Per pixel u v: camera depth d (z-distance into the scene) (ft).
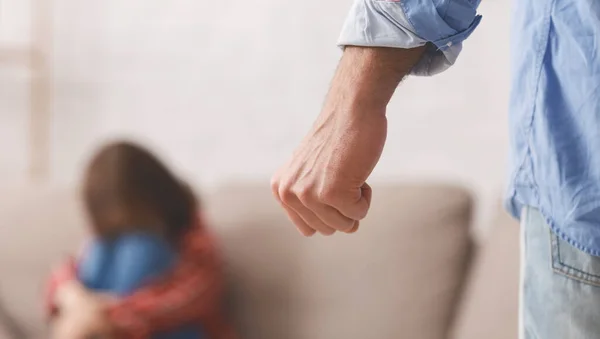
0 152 8.71
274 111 7.85
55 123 8.62
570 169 3.11
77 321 6.00
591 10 3.03
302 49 7.69
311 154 3.25
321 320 6.05
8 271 6.95
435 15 3.13
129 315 6.03
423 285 5.83
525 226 3.29
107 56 8.41
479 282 5.50
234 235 6.59
